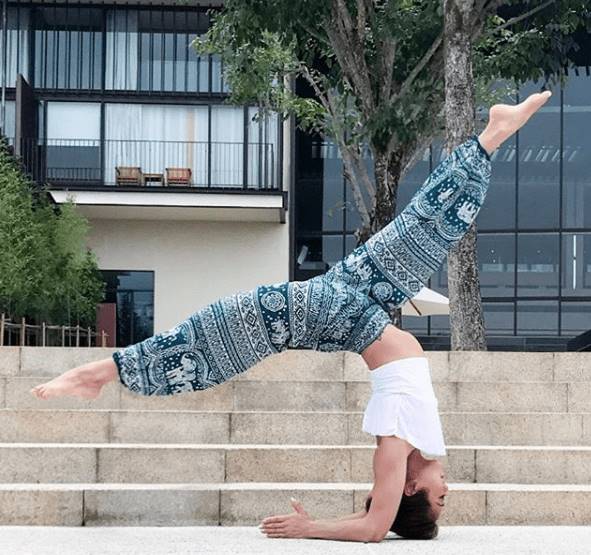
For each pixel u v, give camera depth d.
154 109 23.77
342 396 7.92
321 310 4.80
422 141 15.52
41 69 23.75
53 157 23.64
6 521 5.66
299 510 5.01
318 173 23.84
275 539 4.95
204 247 24.22
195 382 4.84
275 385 7.94
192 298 24.16
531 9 16.28
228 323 4.77
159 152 23.61
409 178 23.16
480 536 5.21
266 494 5.80
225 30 15.38
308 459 6.45
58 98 23.72
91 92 23.73
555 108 23.08
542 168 23.06
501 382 8.06
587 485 6.45
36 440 7.17
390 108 14.25
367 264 5.01
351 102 17.33
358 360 8.55
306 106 17.23
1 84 23.69
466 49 12.85
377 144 14.62
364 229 15.42
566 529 5.62
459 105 12.77
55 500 5.68
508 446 7.25
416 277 5.03
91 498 5.70
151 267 24.19
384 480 4.80
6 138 20.33
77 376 4.74
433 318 22.45
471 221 5.05
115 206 22.70
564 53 15.42
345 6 14.48
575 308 22.75
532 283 22.91
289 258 23.95
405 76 15.37
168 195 22.56
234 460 6.43
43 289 18.36
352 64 14.69
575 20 15.16
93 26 23.86
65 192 22.36
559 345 22.72
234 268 24.14
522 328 22.88
